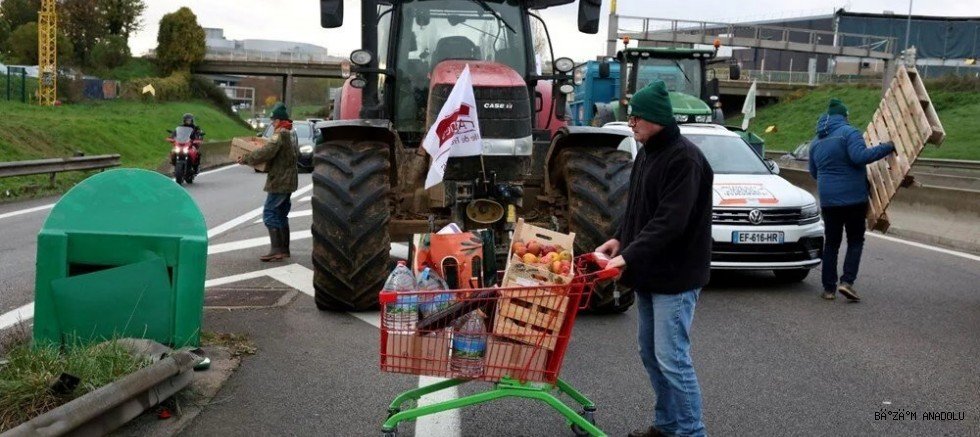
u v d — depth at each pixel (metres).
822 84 64.38
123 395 4.41
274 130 10.07
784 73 66.62
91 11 69.88
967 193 13.31
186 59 74.19
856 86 61.00
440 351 4.22
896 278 10.03
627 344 6.75
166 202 5.53
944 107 53.06
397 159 7.73
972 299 8.77
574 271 4.49
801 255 9.20
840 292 8.67
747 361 6.34
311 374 5.74
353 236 7.26
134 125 41.59
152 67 74.12
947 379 5.93
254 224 13.80
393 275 4.36
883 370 6.13
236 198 18.38
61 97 49.03
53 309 5.36
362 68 8.40
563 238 4.39
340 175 7.39
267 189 10.07
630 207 4.52
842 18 68.38
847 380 5.88
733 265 9.01
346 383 5.57
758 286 9.45
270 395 5.30
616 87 22.55
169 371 4.81
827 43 68.50
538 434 4.73
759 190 9.41
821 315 7.96
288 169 10.07
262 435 4.65
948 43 68.25
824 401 5.43
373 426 4.82
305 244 11.70
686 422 4.37
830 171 8.47
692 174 4.20
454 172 7.10
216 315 7.37
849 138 8.34
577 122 24.69
